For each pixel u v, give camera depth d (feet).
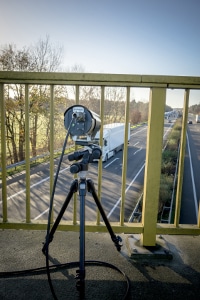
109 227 5.69
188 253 6.04
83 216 4.38
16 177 54.24
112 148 83.71
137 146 110.83
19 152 68.33
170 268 5.42
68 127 4.56
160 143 5.73
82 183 4.51
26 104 5.78
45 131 70.44
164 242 6.29
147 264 5.55
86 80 5.56
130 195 48.75
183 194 51.67
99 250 6.06
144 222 6.04
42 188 47.60
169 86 5.51
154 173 5.84
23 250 5.98
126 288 4.76
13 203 40.37
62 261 5.57
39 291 4.66
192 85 5.50
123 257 5.79
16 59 63.62
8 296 4.51
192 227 6.32
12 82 5.67
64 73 5.52
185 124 5.81
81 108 4.41
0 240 6.44
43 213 37.06
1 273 5.10
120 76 5.49
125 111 5.77
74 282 4.92
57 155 70.28
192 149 108.27
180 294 4.64
